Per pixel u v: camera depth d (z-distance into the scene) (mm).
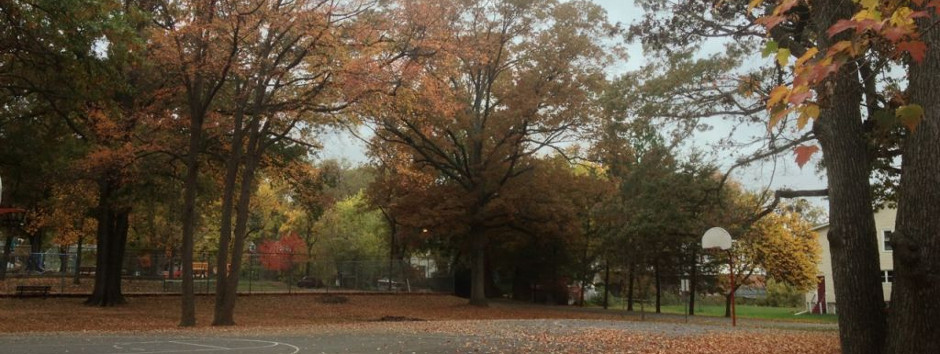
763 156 17844
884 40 4031
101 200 27641
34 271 36281
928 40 7016
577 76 33750
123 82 21766
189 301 22609
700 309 50750
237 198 33656
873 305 9172
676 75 18344
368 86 21516
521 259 44812
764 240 38688
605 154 34031
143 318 25516
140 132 25609
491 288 48875
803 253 40906
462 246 41250
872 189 20406
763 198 21531
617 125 20438
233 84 26109
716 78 18047
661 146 25094
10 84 20969
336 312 32156
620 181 34094
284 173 30422
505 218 37500
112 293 29953
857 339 9141
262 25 20922
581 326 20688
